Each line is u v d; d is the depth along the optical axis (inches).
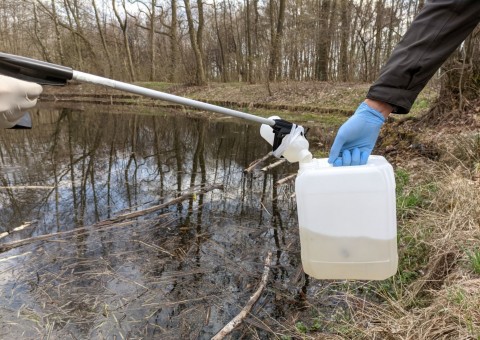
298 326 95.7
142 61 1098.1
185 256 138.6
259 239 151.2
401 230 120.6
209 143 343.3
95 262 135.0
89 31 989.8
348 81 650.2
